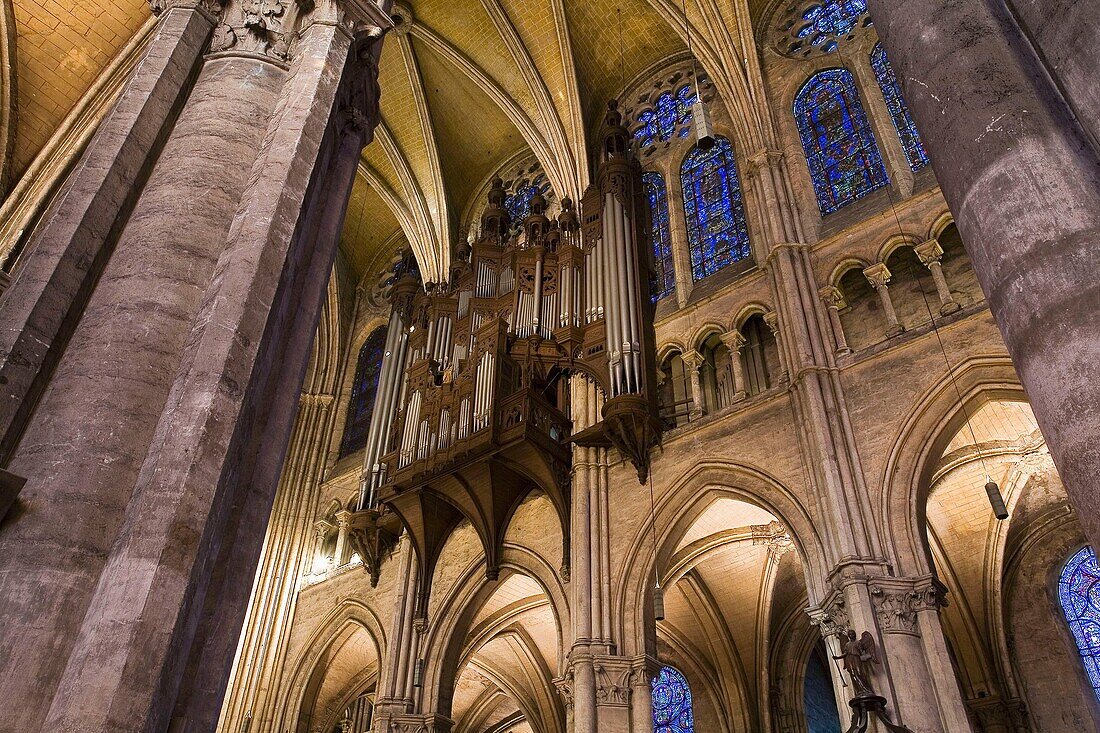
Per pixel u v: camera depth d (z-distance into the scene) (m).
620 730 13.74
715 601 20.38
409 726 16.98
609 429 16.25
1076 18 4.46
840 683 11.88
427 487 18.02
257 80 8.22
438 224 25.00
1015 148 4.51
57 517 5.43
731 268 18.70
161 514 5.32
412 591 18.72
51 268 6.41
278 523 23.38
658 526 15.47
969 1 5.29
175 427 5.71
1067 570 17.08
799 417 14.47
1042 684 16.45
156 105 7.66
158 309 6.46
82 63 13.75
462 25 23.66
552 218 23.88
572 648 14.80
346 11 9.04
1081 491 3.62
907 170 17.00
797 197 18.06
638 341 17.05
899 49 5.66
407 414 19.61
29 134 13.97
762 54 21.38
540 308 18.94
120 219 7.02
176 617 5.05
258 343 6.39
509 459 16.95
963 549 18.02
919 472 12.97
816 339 15.14
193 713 5.97
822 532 13.13
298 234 7.30
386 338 25.41
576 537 16.03
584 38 23.80
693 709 20.64
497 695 24.88
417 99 24.73
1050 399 3.87
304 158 7.60
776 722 19.41
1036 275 4.11
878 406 13.85
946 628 17.81
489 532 17.47
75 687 4.62
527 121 23.66
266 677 20.84
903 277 15.61
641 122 23.91
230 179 7.44
